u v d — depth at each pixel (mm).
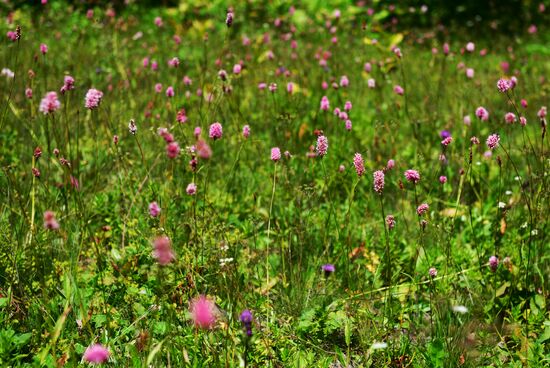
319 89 5742
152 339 2555
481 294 3150
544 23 11367
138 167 4266
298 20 10305
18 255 2984
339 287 3174
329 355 2809
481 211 3934
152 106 4836
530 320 2982
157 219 3273
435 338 2791
